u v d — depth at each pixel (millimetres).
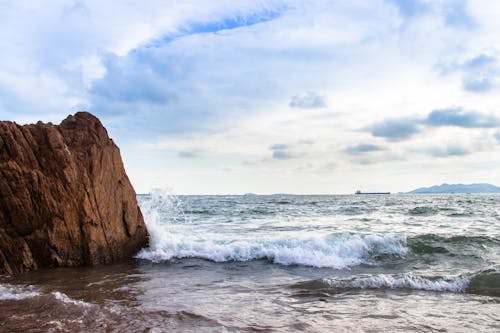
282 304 8484
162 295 9227
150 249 15461
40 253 12539
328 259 14000
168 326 6824
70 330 6488
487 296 9203
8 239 11906
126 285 10312
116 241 14289
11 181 11805
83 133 14352
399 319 7477
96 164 13961
